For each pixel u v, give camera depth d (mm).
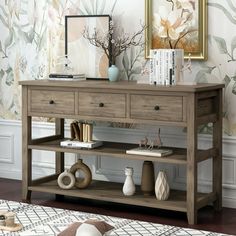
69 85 5363
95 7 5859
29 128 5621
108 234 4305
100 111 5285
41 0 6109
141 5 5668
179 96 4992
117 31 5777
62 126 5953
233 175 5465
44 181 5789
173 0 5523
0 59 6355
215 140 5352
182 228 4953
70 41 5934
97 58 5820
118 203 5621
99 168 5957
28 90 5566
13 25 6258
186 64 5547
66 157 6094
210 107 5246
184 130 5586
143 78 5715
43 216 5184
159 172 5277
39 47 6152
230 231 4926
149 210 5422
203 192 5570
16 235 4727
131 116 5172
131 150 5289
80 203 5609
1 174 6426
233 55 5391
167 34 5570
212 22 5438
